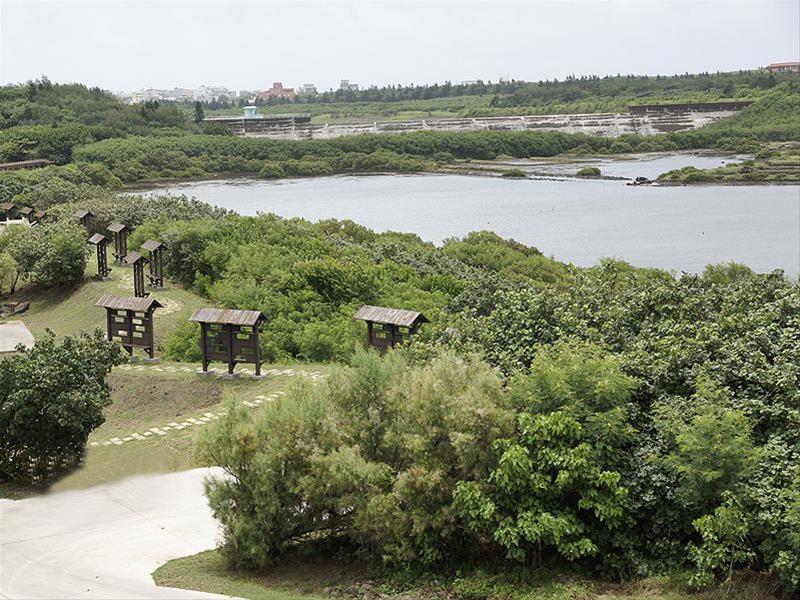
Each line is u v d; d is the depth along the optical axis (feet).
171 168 544.21
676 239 301.02
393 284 150.41
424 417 53.42
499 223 351.87
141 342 104.53
